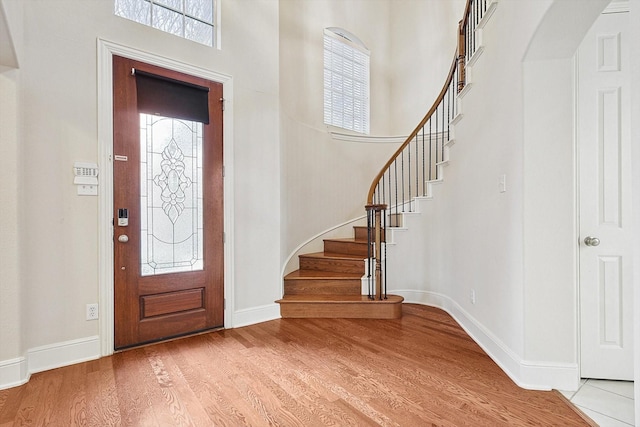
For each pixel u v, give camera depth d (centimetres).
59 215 230
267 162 338
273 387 198
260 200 331
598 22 206
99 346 244
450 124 345
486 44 254
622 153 204
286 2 404
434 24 489
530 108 197
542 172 196
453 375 212
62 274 231
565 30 177
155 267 272
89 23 243
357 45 500
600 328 205
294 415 170
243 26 322
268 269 336
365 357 240
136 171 262
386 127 526
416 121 504
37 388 199
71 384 203
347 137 471
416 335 284
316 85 443
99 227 245
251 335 287
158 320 271
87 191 241
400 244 383
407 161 489
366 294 356
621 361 204
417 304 378
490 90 246
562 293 195
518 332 204
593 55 206
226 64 310
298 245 411
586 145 206
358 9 495
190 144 291
